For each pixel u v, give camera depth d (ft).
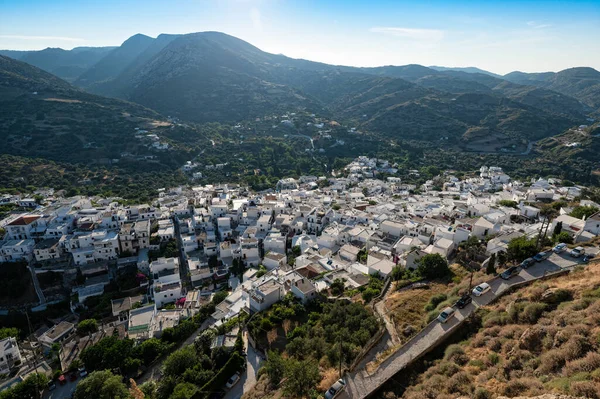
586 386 110.22
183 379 232.12
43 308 362.33
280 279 319.47
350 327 219.20
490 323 173.99
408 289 257.55
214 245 431.84
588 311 151.12
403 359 165.58
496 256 275.39
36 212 469.16
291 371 177.99
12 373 274.36
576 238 289.94
